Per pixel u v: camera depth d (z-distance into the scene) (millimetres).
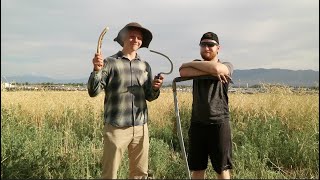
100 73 2117
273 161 3236
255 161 2922
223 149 2211
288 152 3238
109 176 2211
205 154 2309
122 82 2207
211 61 2164
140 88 2271
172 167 2928
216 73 2094
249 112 4707
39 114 5242
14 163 2709
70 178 2703
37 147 3160
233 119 4367
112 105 2207
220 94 2217
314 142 3207
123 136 2211
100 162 3041
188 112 4695
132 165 2346
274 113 4348
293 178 2812
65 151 3338
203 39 2266
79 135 4266
